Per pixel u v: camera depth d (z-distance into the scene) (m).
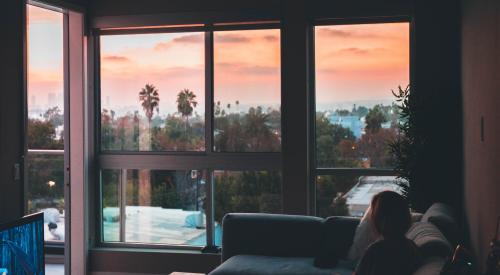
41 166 6.59
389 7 5.41
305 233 4.68
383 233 2.67
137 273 6.00
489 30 3.11
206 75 5.95
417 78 5.31
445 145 5.00
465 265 2.06
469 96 4.20
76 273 5.99
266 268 4.16
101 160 6.16
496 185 2.94
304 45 5.58
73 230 6.00
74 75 5.99
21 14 4.72
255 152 5.84
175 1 5.92
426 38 5.30
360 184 5.60
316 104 5.69
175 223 6.04
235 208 5.89
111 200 6.18
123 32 6.09
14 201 4.62
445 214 3.77
